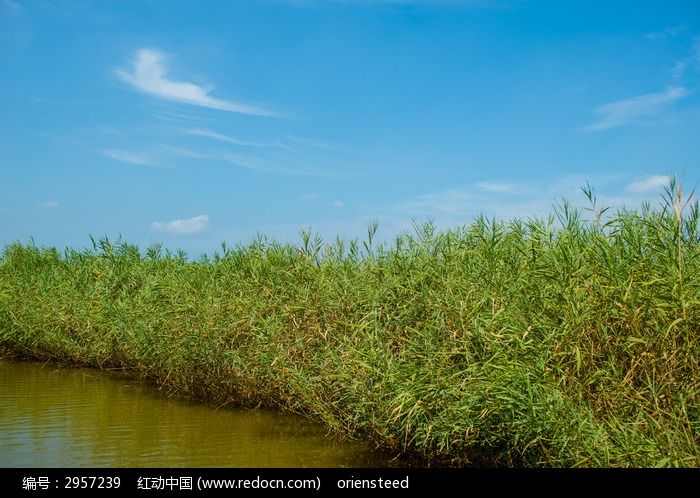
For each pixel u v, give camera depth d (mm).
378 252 10195
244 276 11609
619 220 7508
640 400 6375
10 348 15859
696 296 6613
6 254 18312
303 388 9031
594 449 5895
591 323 6914
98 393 11492
